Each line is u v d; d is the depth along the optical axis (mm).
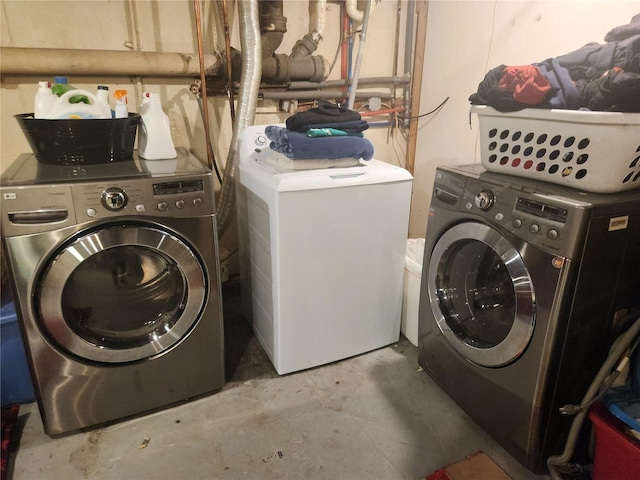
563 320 1207
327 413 1689
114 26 2029
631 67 1109
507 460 1479
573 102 1216
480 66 2236
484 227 1410
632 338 1209
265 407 1718
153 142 1736
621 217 1185
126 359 1537
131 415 1653
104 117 1628
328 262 1779
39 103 1558
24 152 2035
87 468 1435
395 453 1509
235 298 2590
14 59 1815
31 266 1315
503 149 1452
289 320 1792
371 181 1750
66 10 1930
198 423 1633
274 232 1655
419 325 1854
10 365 1619
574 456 1450
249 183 1887
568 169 1268
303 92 2418
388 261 1935
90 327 1515
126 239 1404
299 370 1925
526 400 1341
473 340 1569
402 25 2619
